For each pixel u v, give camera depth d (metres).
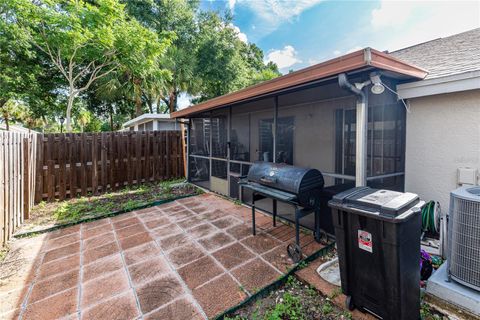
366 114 2.76
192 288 2.35
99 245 3.35
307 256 2.84
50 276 2.63
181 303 2.15
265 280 2.44
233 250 3.07
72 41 8.98
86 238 3.60
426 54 4.64
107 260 2.93
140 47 10.22
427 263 2.24
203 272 2.61
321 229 3.43
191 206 5.01
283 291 2.32
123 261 2.89
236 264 2.74
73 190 6.00
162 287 2.38
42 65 11.73
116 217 4.49
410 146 3.36
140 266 2.77
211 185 6.32
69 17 8.57
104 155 6.48
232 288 2.33
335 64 2.49
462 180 2.87
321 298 2.19
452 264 1.99
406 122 3.39
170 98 15.88
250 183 3.62
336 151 5.05
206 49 15.35
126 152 6.88
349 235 1.92
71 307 2.14
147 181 7.29
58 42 9.18
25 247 3.34
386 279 1.71
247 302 2.15
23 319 2.02
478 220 1.82
